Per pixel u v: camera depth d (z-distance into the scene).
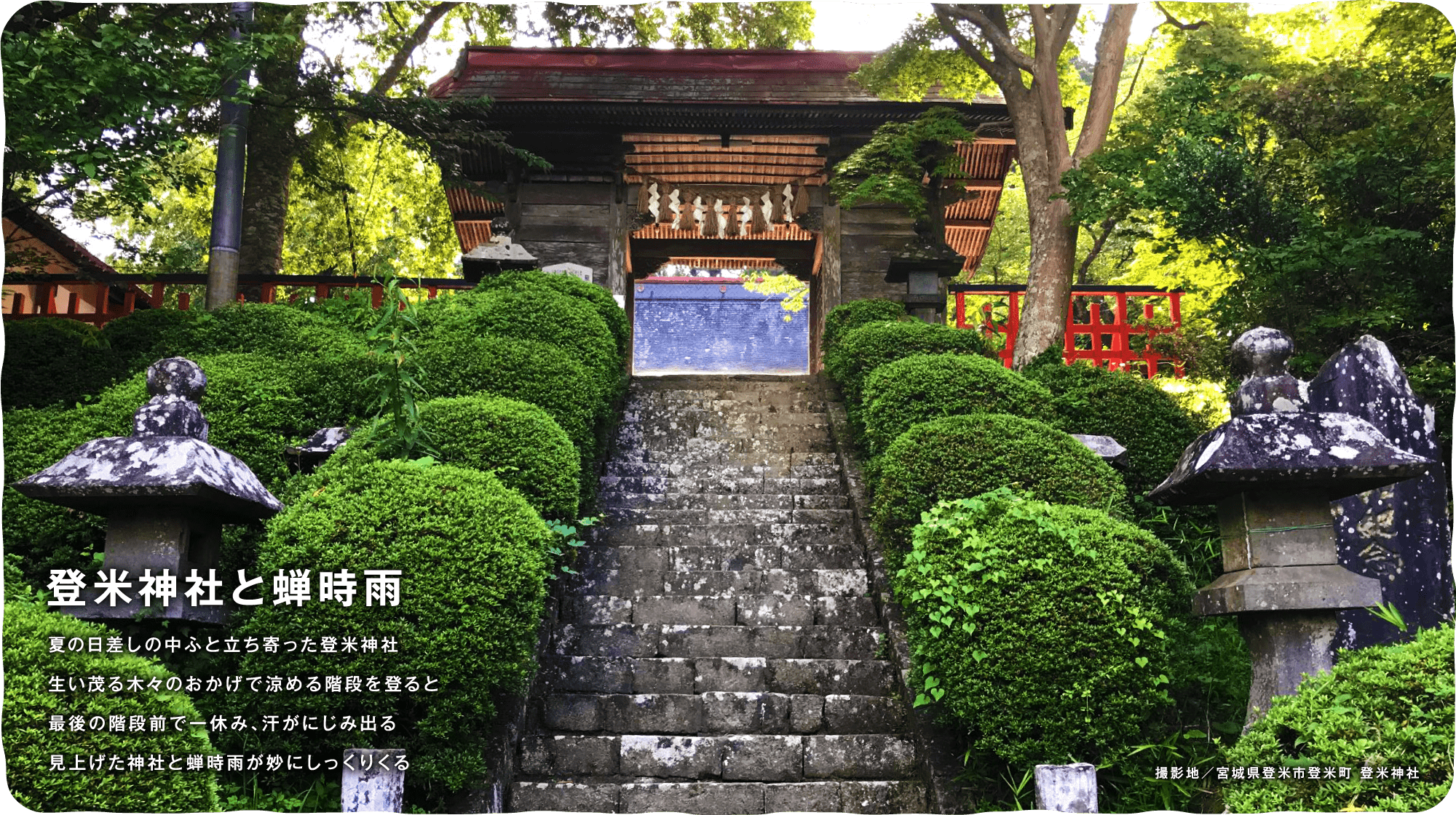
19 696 3.38
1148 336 11.83
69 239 13.30
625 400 10.30
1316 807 3.44
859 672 5.75
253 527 5.52
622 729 5.42
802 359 23.52
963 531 5.12
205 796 3.68
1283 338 4.76
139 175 7.64
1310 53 10.99
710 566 6.99
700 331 23.89
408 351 6.11
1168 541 7.06
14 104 6.79
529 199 13.13
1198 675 5.12
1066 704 4.57
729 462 9.10
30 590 4.79
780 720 5.44
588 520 6.24
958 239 16.03
